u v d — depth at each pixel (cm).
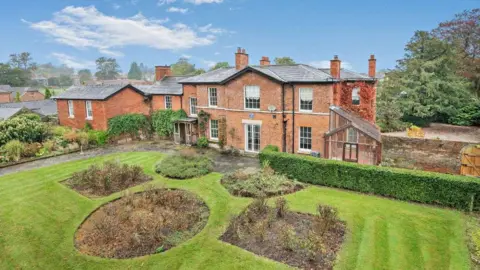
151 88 3156
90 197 1416
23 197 1427
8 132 2270
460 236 1023
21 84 10256
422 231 1056
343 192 1448
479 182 1187
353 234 1035
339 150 1873
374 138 1744
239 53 2389
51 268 894
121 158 2180
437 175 1281
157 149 2522
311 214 1184
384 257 903
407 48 3578
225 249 955
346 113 2055
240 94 2245
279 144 2122
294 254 912
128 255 941
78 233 1103
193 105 2780
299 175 1609
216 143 2491
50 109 4044
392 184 1360
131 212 1190
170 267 881
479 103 3378
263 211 1188
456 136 2953
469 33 3553
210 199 1364
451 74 3388
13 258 947
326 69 2595
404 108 3428
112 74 16388
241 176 1594
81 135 2473
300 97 2066
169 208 1229
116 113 2817
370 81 2373
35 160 2147
